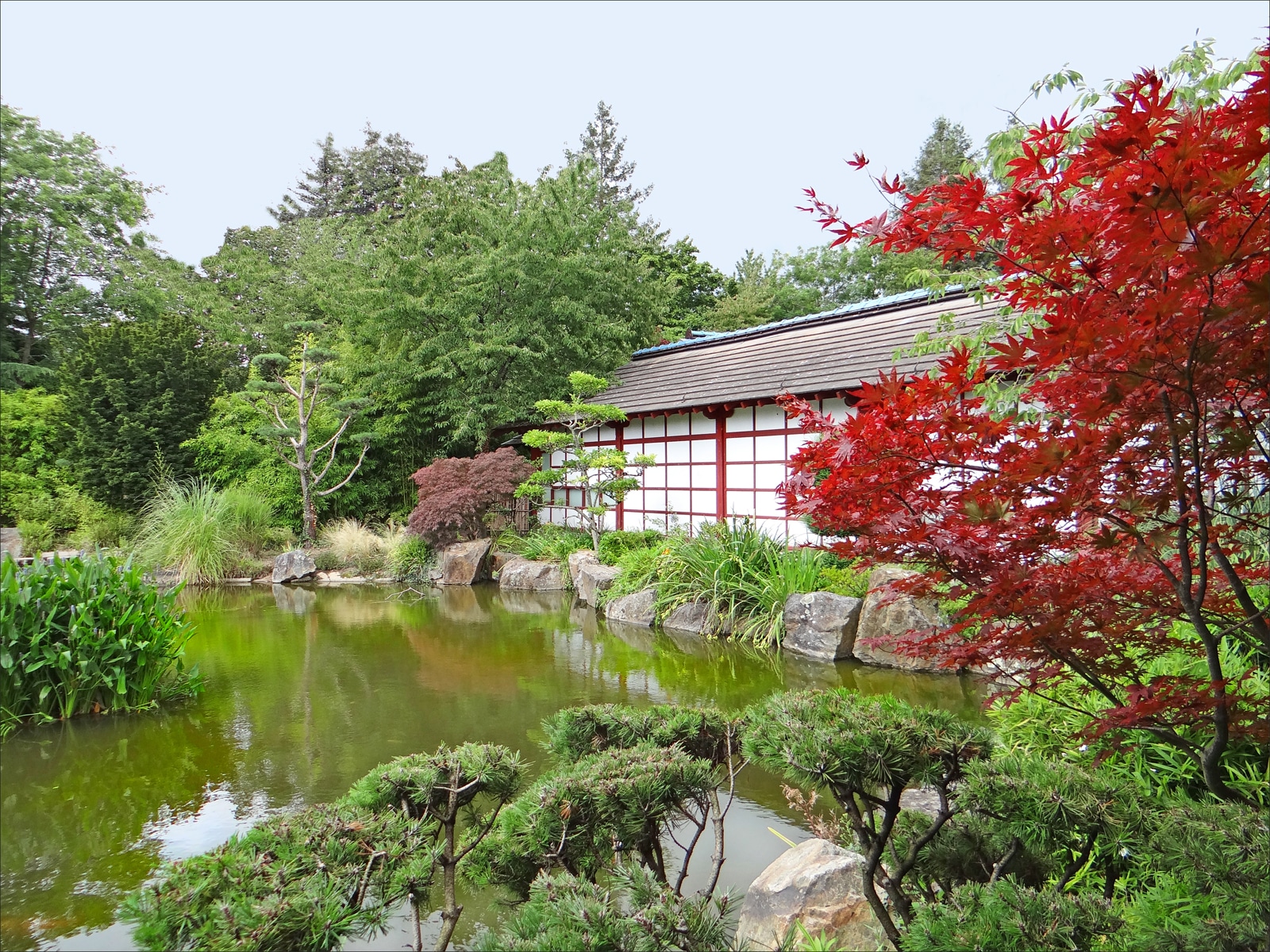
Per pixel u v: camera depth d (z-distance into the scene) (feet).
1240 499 7.74
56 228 79.51
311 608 38.04
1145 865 9.33
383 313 56.70
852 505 8.35
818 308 97.50
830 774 8.13
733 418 44.11
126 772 16.70
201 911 6.84
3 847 13.35
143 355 59.41
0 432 59.31
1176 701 7.30
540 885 7.81
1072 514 7.32
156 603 22.16
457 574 46.21
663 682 23.49
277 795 15.47
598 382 43.52
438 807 9.89
